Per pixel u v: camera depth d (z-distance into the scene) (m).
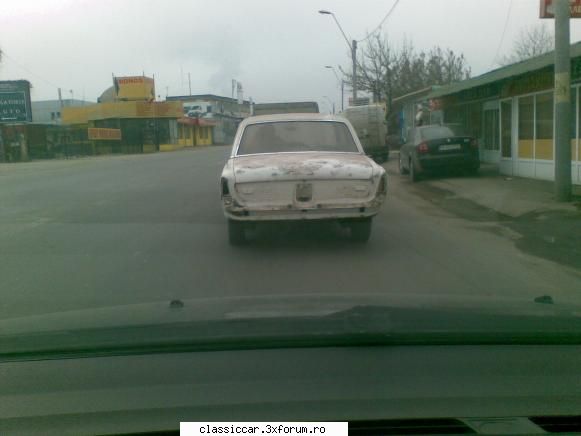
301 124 9.12
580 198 12.16
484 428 2.35
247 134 9.01
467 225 10.58
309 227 9.90
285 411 2.45
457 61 41.12
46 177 22.89
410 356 2.96
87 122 56.12
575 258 8.01
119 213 12.29
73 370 2.89
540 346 3.11
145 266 7.59
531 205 11.93
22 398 2.65
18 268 7.64
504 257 8.04
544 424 2.40
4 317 5.62
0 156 43.31
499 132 19.12
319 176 7.56
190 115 77.25
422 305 3.69
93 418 2.46
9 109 44.66
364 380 2.70
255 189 7.59
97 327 3.37
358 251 8.28
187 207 13.01
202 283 6.68
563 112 11.70
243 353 3.00
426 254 8.16
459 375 2.75
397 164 25.84
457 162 17.00
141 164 30.77
